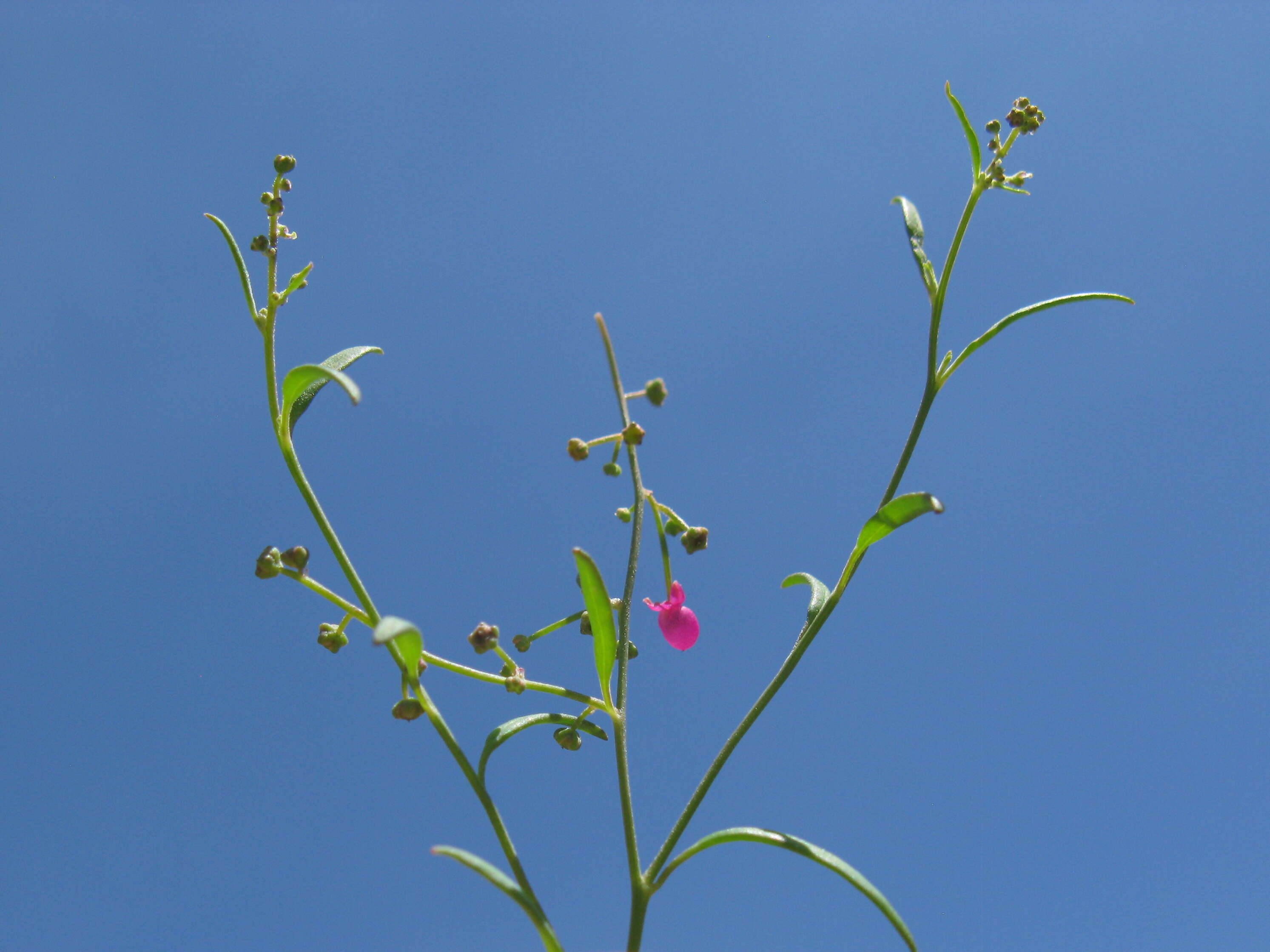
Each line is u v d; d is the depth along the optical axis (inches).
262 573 13.4
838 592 13.8
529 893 12.9
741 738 13.6
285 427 13.7
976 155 14.4
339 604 13.5
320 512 13.6
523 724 13.7
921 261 14.2
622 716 13.6
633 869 13.3
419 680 13.4
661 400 13.7
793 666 13.7
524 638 14.3
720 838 13.2
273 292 13.8
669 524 14.2
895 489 13.9
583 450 13.6
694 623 14.1
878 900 12.8
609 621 13.5
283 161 13.9
